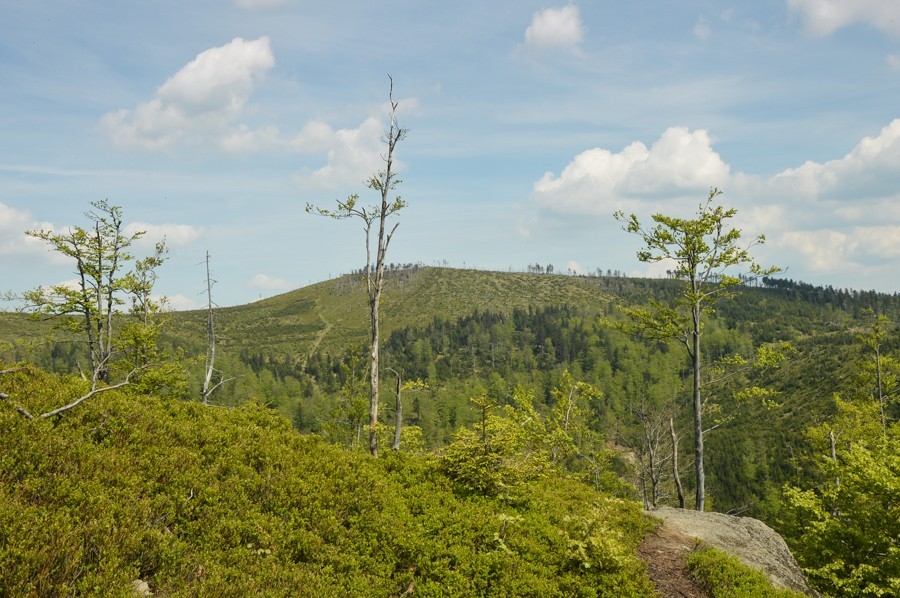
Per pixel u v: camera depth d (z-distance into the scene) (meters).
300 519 10.33
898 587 15.38
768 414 116.75
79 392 12.22
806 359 142.88
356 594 8.86
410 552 10.48
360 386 32.47
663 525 16.28
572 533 12.86
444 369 183.38
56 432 9.98
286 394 134.62
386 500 12.24
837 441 32.88
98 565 7.18
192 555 8.27
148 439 11.19
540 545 11.98
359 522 11.01
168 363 28.56
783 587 13.65
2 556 6.54
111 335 27.95
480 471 14.16
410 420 125.00
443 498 13.30
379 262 20.88
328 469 12.85
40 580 6.45
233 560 8.59
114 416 11.59
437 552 10.68
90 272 26.47
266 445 12.93
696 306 25.84
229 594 7.59
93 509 8.15
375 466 14.80
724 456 100.25
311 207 20.44
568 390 34.31
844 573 17.59
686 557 13.67
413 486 13.87
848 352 131.62
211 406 16.03
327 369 185.62
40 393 11.55
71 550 7.08
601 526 12.78
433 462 15.59
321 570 9.21
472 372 188.75
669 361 157.00
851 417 33.97
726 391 127.56
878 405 33.53
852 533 17.78
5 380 11.84
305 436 15.08
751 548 15.75
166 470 10.17
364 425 31.09
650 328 26.84
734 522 17.91
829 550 18.16
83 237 26.42
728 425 115.38
